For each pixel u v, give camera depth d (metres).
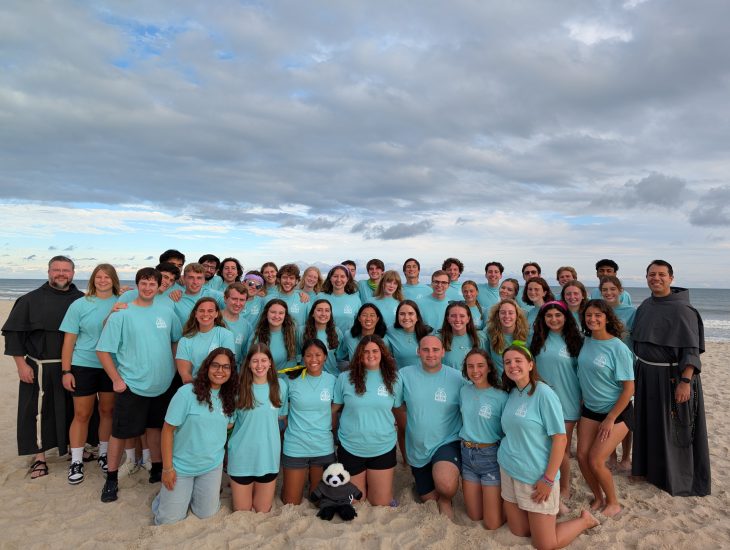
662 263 4.77
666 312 4.75
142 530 3.95
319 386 4.67
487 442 4.16
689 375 4.61
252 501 4.34
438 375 4.64
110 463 4.49
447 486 4.15
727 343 19.23
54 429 4.99
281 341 5.25
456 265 7.34
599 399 4.36
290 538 3.82
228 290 5.23
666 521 4.16
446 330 5.25
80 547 3.70
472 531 3.95
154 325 4.68
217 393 4.20
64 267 5.05
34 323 4.88
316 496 4.30
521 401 3.93
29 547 3.69
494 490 4.04
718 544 3.84
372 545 3.74
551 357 4.61
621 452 6.11
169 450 4.02
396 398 4.58
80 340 4.82
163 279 5.11
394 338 5.50
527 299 6.36
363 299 7.00
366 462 4.53
